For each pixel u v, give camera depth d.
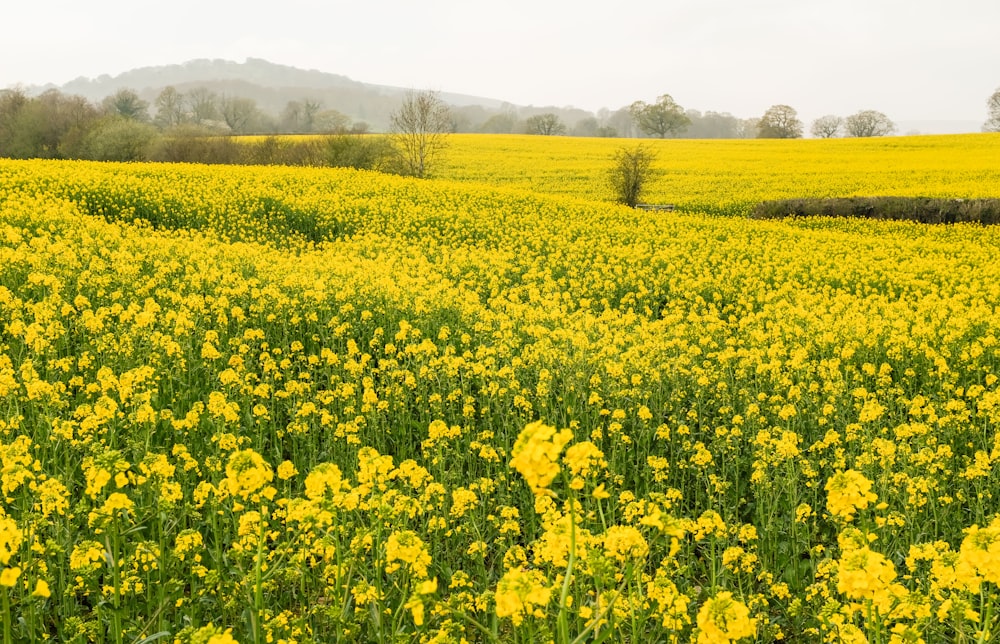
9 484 4.38
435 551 5.63
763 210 35.03
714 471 7.87
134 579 4.43
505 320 12.14
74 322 10.33
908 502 6.12
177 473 5.95
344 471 7.08
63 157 61.47
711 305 16.75
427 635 4.25
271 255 17.47
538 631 4.05
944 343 12.07
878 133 130.62
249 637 4.27
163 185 27.30
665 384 9.92
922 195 38.03
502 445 7.78
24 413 7.29
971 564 3.23
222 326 10.91
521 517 6.64
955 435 8.51
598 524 6.10
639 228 27.16
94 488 3.74
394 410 8.75
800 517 6.05
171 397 8.19
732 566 5.18
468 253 20.98
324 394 8.29
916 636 3.62
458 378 10.02
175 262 14.42
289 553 5.02
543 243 23.48
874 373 10.31
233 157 50.75
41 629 4.46
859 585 3.07
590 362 10.31
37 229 16.62
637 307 17.92
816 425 8.87
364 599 4.07
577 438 8.20
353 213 25.62
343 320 12.34
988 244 28.47
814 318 14.16
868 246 26.05
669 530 3.28
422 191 31.39
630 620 4.30
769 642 4.94
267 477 3.51
